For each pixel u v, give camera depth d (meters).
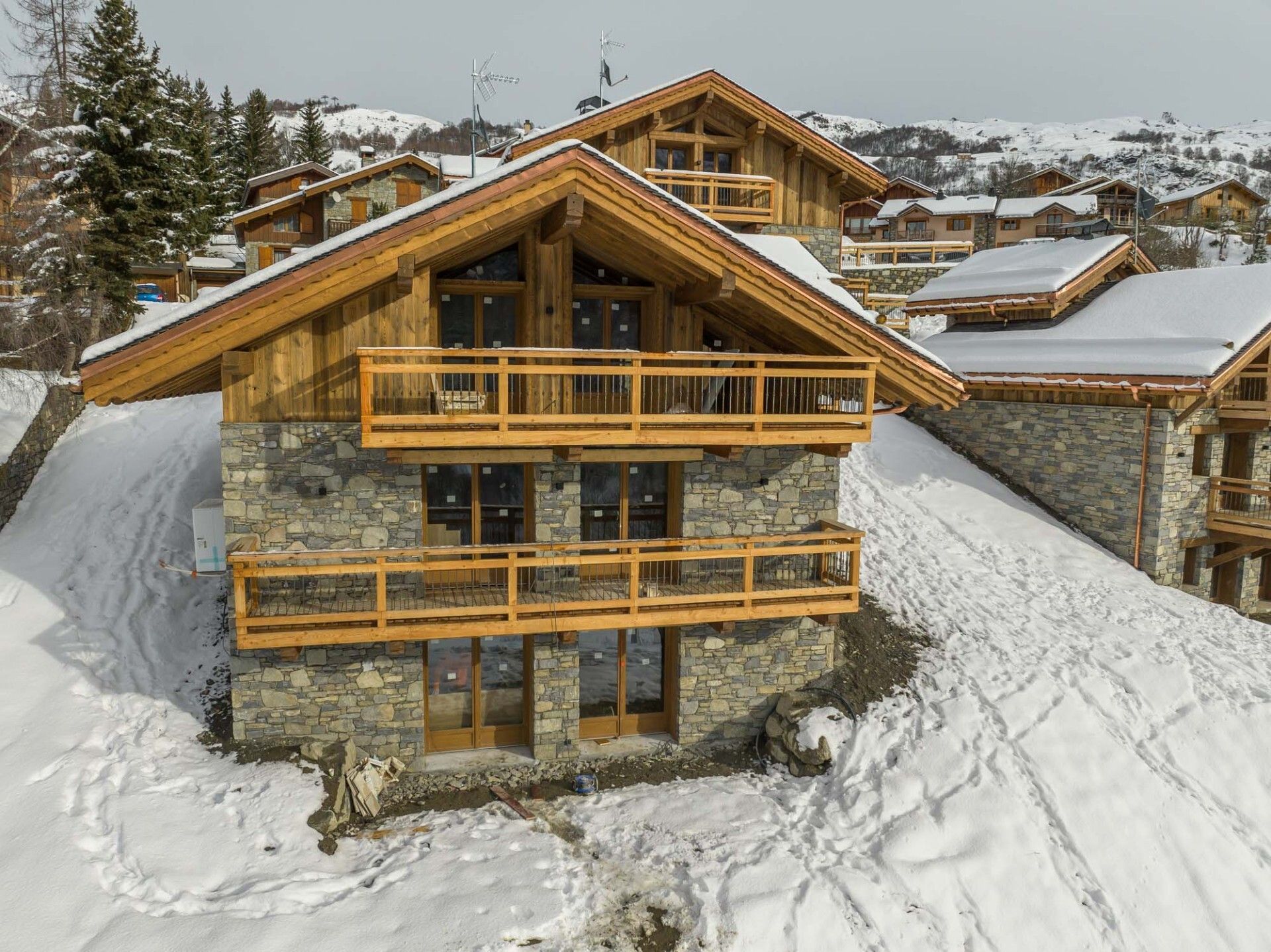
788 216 21.84
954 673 14.83
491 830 11.73
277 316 11.20
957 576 18.20
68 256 25.52
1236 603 21.83
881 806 12.38
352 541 12.55
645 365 14.38
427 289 12.37
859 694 14.41
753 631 14.30
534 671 13.39
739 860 11.24
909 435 24.52
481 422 11.67
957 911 10.98
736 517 14.18
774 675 14.49
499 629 12.07
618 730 14.42
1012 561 19.25
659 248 12.46
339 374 12.24
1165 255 54.53
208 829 10.70
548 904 10.18
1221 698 14.70
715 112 21.17
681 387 14.51
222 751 12.45
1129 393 19.67
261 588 12.40
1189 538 20.41
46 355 22.02
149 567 16.28
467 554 13.21
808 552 13.37
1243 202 74.25
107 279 27.62
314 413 12.24
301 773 11.96
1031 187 73.44
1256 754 13.75
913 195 60.28
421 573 12.80
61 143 27.91
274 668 12.45
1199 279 22.17
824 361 12.88
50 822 10.27
